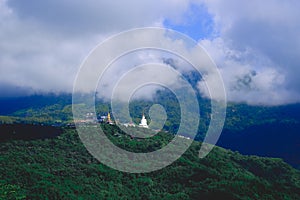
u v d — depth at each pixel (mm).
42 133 129500
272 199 98875
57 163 109188
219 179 108812
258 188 103125
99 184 101188
